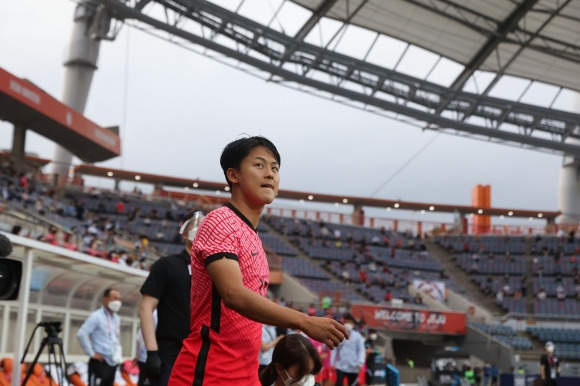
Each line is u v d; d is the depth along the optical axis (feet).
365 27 111.75
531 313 140.15
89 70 131.85
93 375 26.86
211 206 163.02
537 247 167.53
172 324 17.84
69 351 40.60
